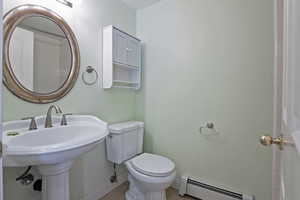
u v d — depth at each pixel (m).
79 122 1.35
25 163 0.77
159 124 1.92
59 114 1.27
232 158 1.49
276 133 0.69
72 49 1.36
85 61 1.47
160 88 1.91
